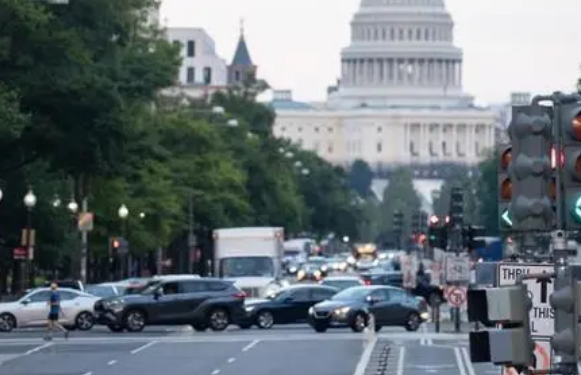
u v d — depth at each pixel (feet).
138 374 360.07
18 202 611.06
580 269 157.07
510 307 153.17
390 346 464.24
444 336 521.24
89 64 558.97
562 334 154.20
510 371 199.31
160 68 639.76
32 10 531.09
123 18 607.37
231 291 544.62
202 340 486.79
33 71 543.39
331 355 422.41
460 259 535.19
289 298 572.92
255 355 422.00
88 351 435.94
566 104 159.33
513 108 161.27
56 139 551.18
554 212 159.94
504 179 172.04
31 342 472.85
